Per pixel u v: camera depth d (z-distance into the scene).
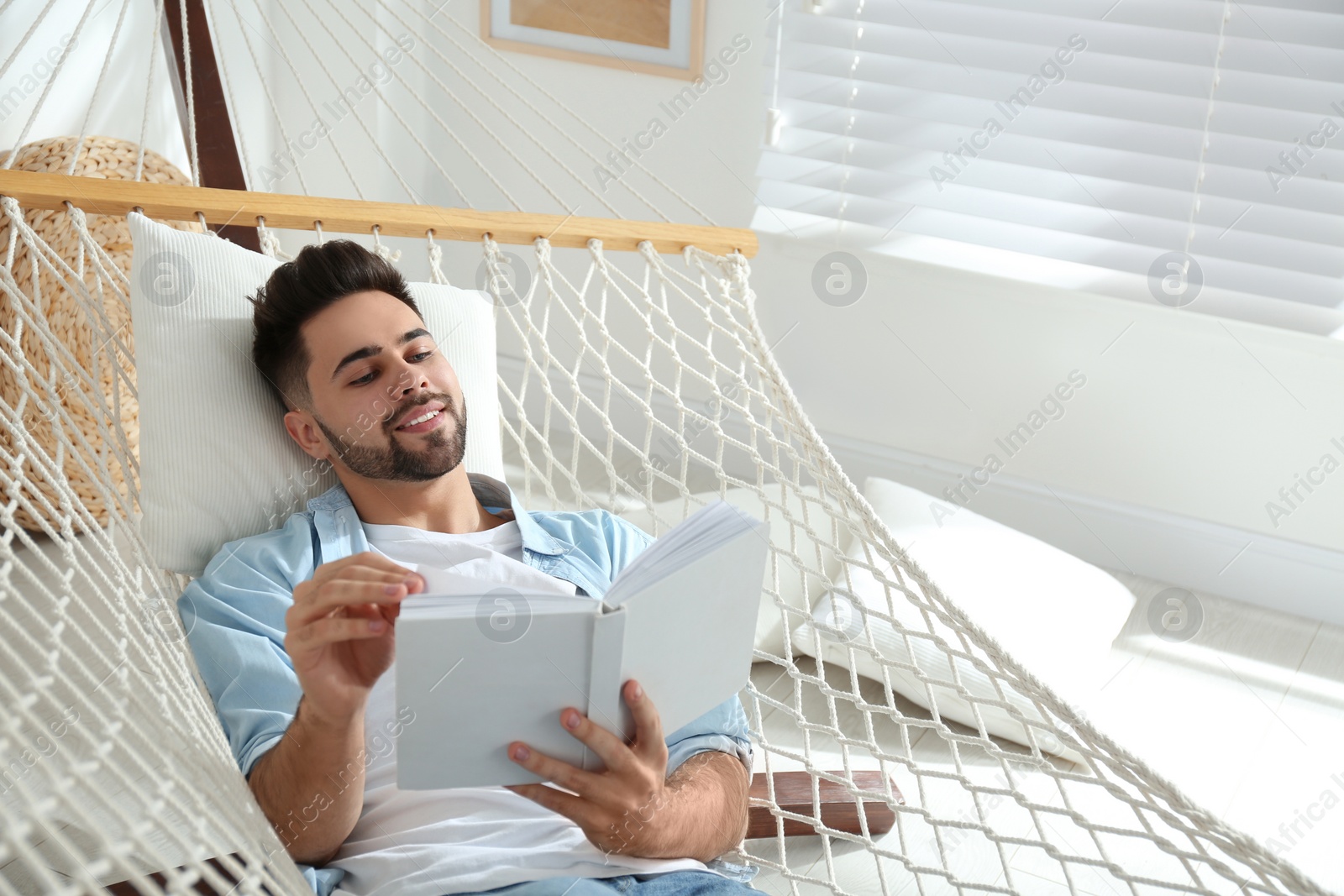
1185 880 1.65
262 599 1.23
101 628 1.08
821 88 2.64
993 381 2.69
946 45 2.50
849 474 2.90
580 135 2.92
